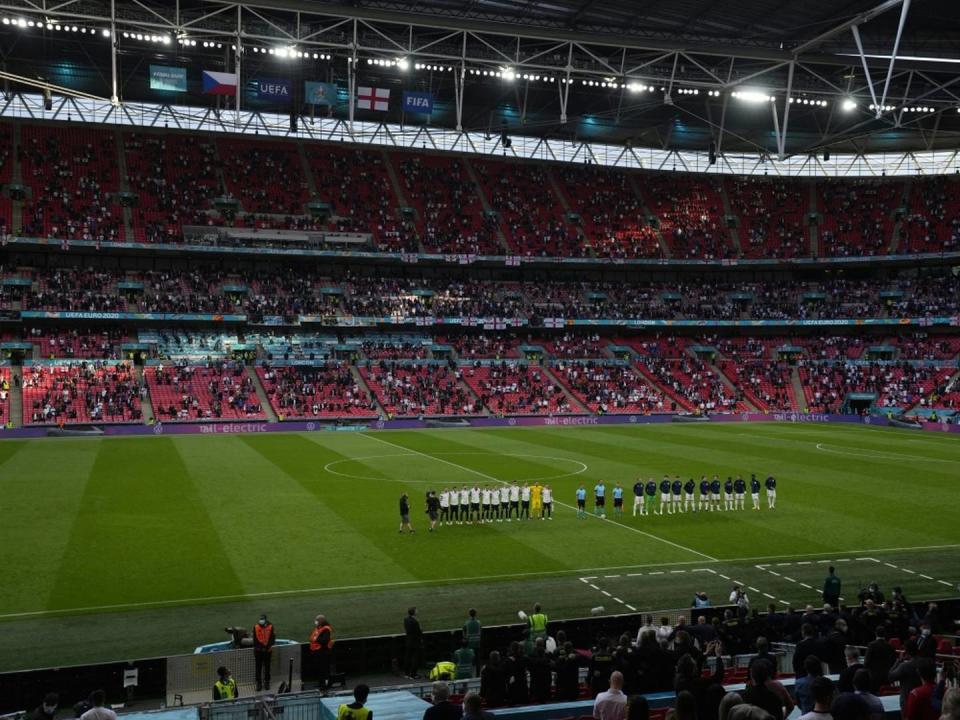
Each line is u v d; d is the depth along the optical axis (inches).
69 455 2437.3
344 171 4306.1
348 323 3799.2
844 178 4734.3
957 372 3814.0
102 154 3949.3
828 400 3892.7
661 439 2989.7
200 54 3265.3
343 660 909.8
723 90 3368.6
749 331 4397.1
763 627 912.9
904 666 484.4
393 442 2861.7
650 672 625.3
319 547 1412.4
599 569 1312.7
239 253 3769.7
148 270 3850.9
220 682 776.9
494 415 3543.3
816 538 1523.1
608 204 4584.2
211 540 1441.9
